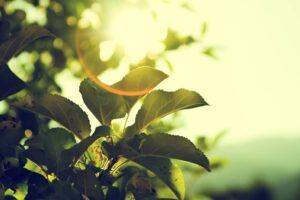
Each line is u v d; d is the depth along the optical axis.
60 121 0.71
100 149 0.70
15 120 0.74
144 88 0.69
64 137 0.70
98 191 0.66
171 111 0.69
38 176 0.70
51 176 0.71
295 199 10.33
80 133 0.71
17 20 1.41
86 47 1.51
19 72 1.64
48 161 0.69
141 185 0.73
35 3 1.60
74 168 0.67
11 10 1.45
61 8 1.64
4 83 0.71
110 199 0.67
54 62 1.72
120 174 0.72
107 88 0.69
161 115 0.70
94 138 0.65
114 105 0.69
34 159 0.69
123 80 0.68
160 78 0.68
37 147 0.72
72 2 1.60
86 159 0.70
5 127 0.72
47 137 0.69
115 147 0.67
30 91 1.31
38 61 1.67
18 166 0.71
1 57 0.70
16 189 0.72
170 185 0.69
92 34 1.51
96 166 0.70
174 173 0.69
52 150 0.69
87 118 0.71
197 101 0.69
